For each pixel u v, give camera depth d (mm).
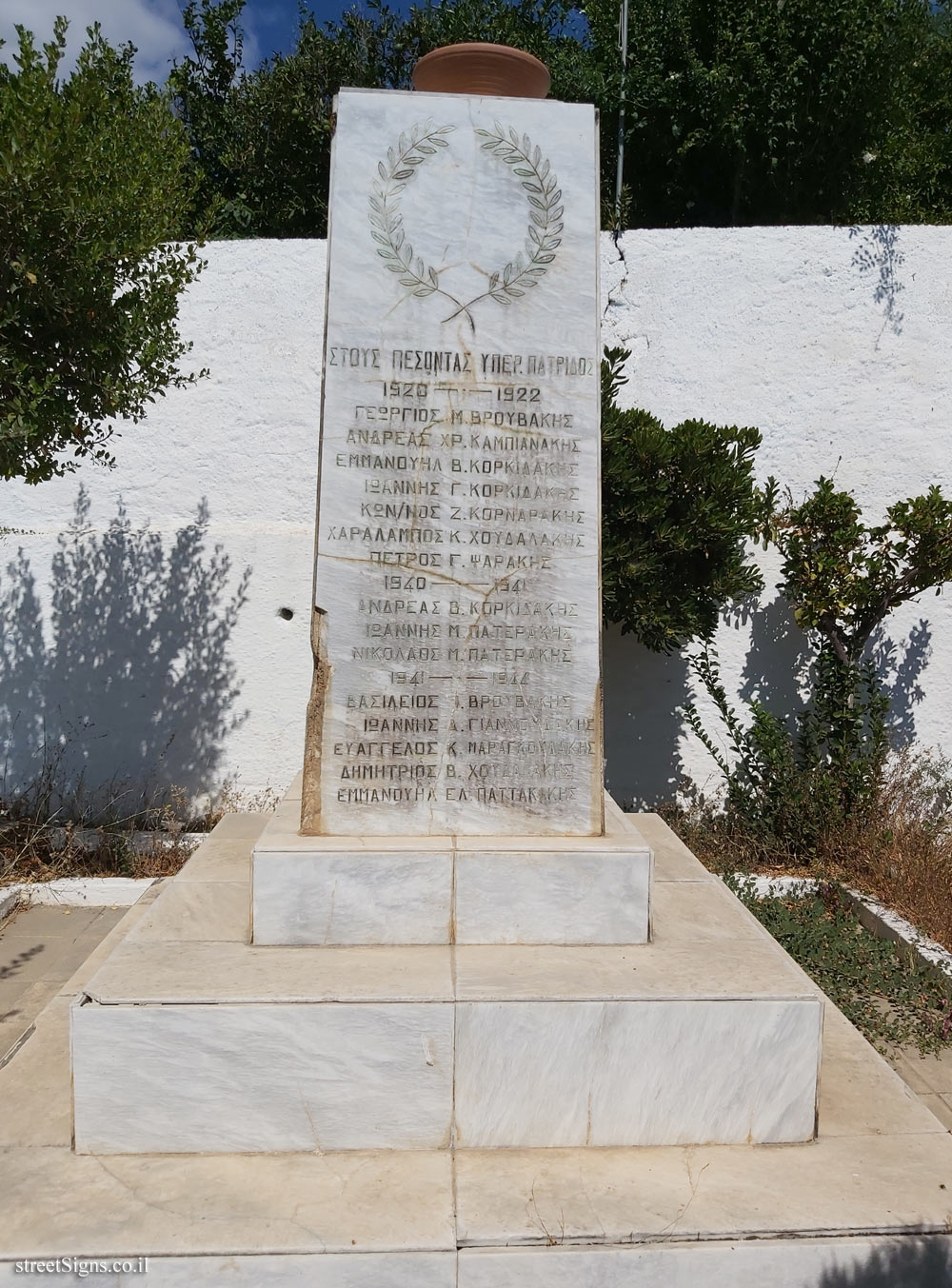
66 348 5344
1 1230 2564
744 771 6715
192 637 6770
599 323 3662
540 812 3617
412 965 3188
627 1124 2992
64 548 6730
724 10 9875
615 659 6758
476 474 3600
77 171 4965
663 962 3250
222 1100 2920
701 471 5855
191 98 12789
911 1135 3072
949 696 6715
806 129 9734
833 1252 2584
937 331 6719
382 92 3615
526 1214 2660
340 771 3564
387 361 3584
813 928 5102
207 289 6863
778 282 6750
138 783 6766
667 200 11086
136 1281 2498
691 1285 2574
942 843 6113
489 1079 2961
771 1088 2996
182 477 6906
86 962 4195
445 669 3588
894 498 6730
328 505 3564
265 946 3338
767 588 6703
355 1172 2840
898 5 9539
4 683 6750
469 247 3621
